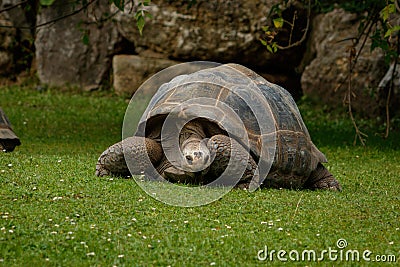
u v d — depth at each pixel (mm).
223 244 10719
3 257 9867
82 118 29531
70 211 12117
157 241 10719
